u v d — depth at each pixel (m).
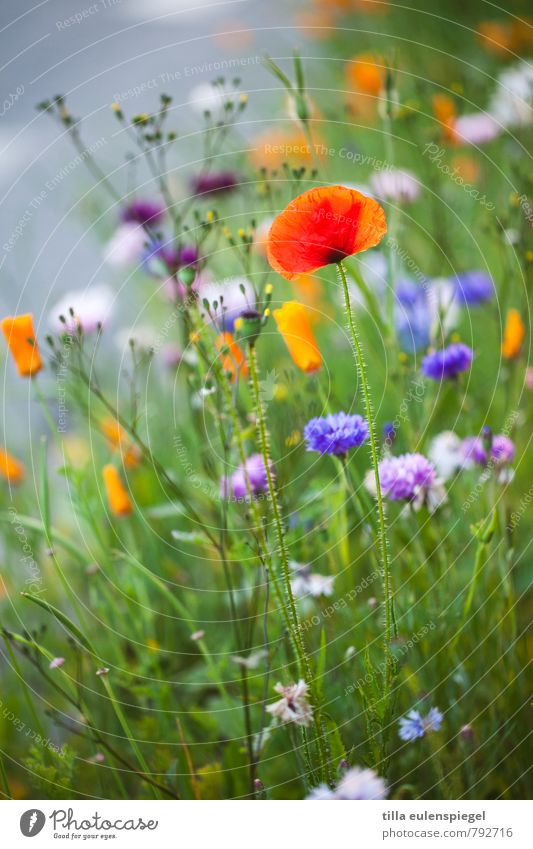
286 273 0.83
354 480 0.97
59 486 1.22
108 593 1.00
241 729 0.96
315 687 0.85
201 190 1.17
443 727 0.93
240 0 2.62
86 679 1.04
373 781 0.82
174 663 1.06
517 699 0.95
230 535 0.98
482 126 1.24
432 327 1.03
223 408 0.97
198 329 0.94
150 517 1.12
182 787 0.94
